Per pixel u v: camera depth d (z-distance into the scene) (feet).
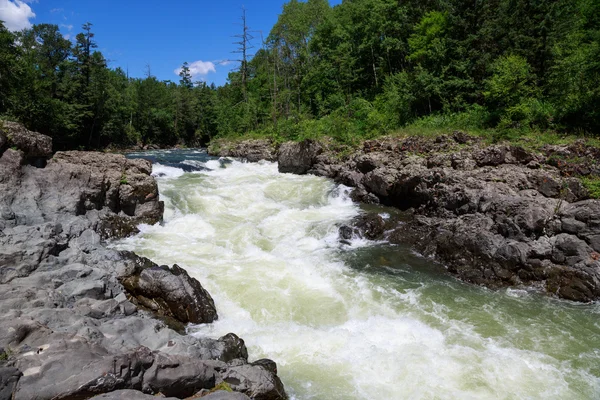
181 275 33.88
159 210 55.26
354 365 26.58
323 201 69.77
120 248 44.50
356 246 50.93
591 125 60.44
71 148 161.58
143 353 19.99
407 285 39.78
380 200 67.21
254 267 41.29
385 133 88.99
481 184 51.29
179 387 20.10
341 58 142.61
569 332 31.37
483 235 43.68
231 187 71.00
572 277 37.58
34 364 18.21
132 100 224.74
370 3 135.85
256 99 179.22
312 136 103.14
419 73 96.02
